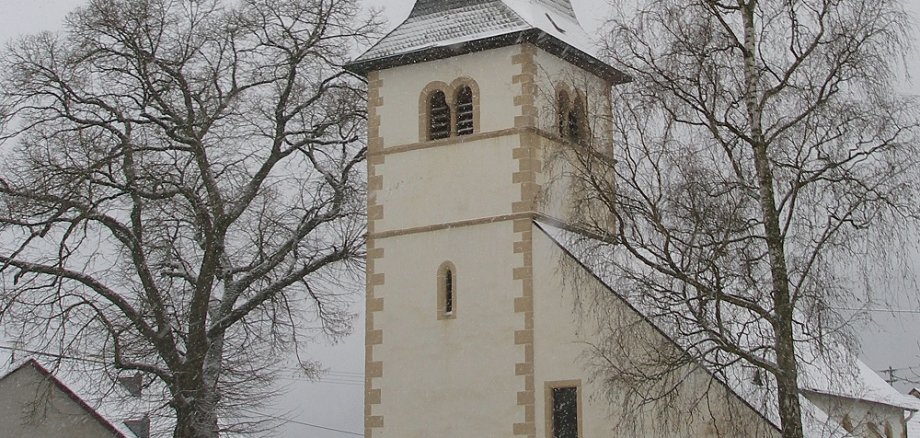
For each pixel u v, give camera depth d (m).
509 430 33.12
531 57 35.22
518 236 34.06
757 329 25.75
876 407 43.03
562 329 32.69
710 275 24.61
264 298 41.34
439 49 36.06
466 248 34.91
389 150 36.78
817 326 23.73
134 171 39.16
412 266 35.69
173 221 41.56
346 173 42.03
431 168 36.00
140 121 39.38
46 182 37.78
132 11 38.66
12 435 49.41
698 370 28.31
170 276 41.72
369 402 35.53
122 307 39.03
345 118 41.59
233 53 40.62
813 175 23.75
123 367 38.53
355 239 41.81
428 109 36.56
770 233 23.94
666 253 23.97
